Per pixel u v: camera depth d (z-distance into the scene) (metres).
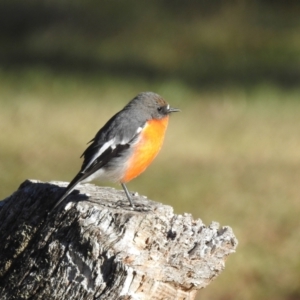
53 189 6.93
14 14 30.91
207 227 6.64
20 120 19.86
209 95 23.31
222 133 19.34
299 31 29.83
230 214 13.93
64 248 6.28
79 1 32.25
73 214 6.50
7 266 6.56
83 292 6.01
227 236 6.52
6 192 14.83
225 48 28.53
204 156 17.44
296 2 31.83
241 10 31.31
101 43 29.11
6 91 23.16
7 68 25.94
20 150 17.38
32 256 6.45
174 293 6.25
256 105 22.05
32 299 6.25
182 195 14.74
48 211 6.68
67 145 17.88
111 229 6.28
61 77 24.97
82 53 28.06
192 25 30.47
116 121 8.29
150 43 29.03
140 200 7.17
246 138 18.94
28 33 29.97
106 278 5.99
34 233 6.62
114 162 8.08
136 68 26.59
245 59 27.44
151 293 6.06
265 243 12.95
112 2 32.47
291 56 27.59
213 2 31.89
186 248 6.37
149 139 8.29
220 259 6.44
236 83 24.84
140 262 6.06
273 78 25.39
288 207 14.28
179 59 27.64
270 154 17.66
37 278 6.29
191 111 21.42
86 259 6.12
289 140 18.77
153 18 31.08
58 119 20.12
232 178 15.81
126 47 28.75
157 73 26.09
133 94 23.31
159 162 16.78
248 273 12.14
